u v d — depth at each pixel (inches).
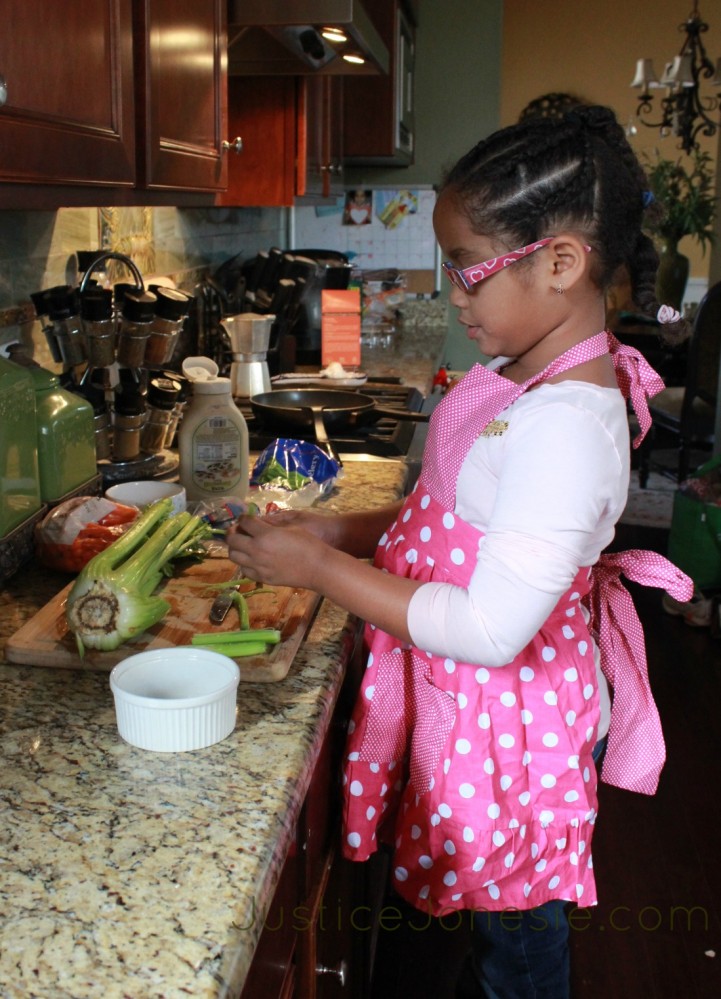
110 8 50.4
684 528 148.8
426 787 47.3
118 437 72.7
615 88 300.8
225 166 74.9
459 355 191.6
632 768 53.0
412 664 48.2
